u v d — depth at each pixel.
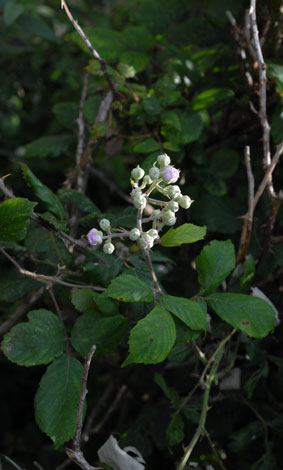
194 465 0.57
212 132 0.75
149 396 0.72
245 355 0.60
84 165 0.66
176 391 0.60
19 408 0.90
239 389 0.60
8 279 0.61
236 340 0.59
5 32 0.98
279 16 0.62
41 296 0.63
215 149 0.70
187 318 0.47
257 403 0.61
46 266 0.59
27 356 0.49
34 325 0.50
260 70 0.56
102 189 0.89
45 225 0.53
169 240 0.48
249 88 0.63
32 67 1.06
